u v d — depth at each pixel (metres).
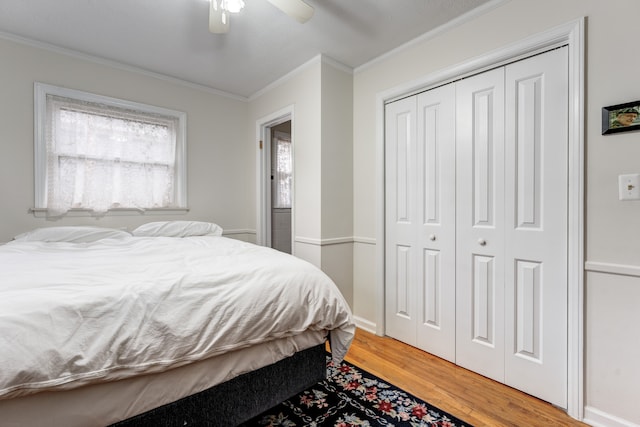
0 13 1.88
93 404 0.84
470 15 1.86
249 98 3.33
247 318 1.11
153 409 0.94
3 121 2.09
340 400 1.58
